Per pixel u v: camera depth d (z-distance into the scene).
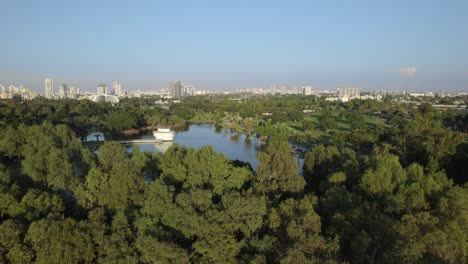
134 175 42.22
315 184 59.62
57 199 40.09
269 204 41.25
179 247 31.23
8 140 74.31
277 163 52.72
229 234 33.12
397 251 25.34
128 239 33.41
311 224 34.34
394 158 53.22
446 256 24.50
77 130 147.00
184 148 61.62
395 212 40.88
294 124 191.75
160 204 36.34
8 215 37.16
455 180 62.28
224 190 45.69
